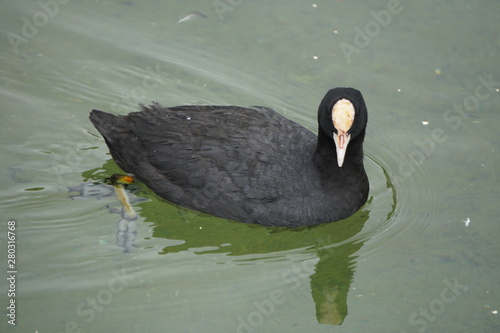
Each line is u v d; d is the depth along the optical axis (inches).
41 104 402.6
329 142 325.7
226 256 329.4
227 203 325.4
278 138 334.6
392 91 418.3
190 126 336.5
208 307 297.0
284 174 325.7
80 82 418.3
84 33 446.0
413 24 460.4
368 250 337.4
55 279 306.5
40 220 338.3
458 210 354.0
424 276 319.3
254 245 339.0
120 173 370.9
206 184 326.3
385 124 404.2
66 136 386.9
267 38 451.5
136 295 300.4
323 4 470.9
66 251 322.7
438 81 423.2
